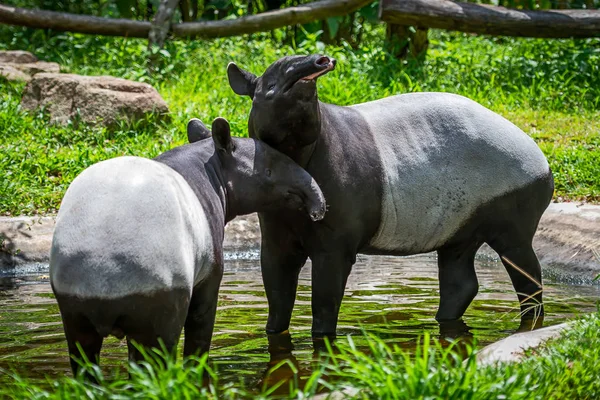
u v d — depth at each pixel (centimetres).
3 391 1753
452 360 2164
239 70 2419
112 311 1728
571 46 5988
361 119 2506
